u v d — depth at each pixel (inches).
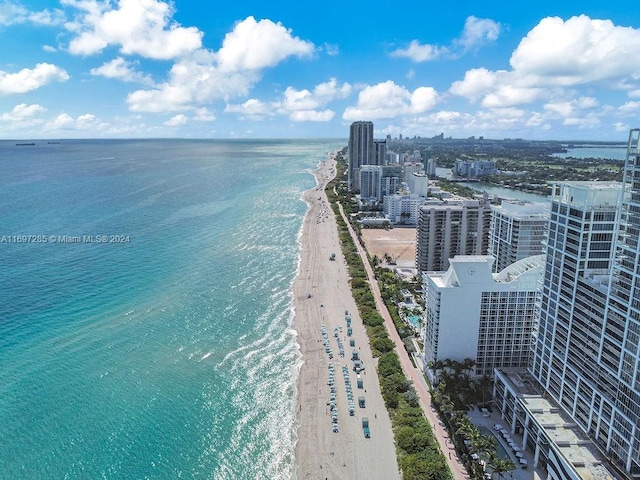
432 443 5211.6
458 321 6225.4
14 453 5123.0
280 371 6830.7
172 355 7126.0
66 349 7170.3
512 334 6269.7
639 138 4094.5
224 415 5841.5
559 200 5196.9
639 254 3971.5
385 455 5201.8
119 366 6776.6
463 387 6097.4
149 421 5679.1
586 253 4744.1
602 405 4443.9
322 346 7564.0
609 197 4699.8
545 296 5482.3
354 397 6250.0
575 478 4173.2
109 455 5128.0
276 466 5059.1
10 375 6481.3
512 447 5236.2
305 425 5703.7
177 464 5039.4
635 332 3998.5
